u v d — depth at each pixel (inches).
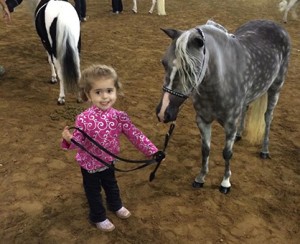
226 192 145.4
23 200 137.9
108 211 133.3
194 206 138.3
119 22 411.8
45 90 232.2
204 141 137.6
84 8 398.3
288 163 168.2
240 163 166.4
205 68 109.3
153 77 263.4
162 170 159.3
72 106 212.1
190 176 156.2
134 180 151.6
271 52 141.2
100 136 108.5
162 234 124.5
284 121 208.8
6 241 119.6
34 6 234.4
